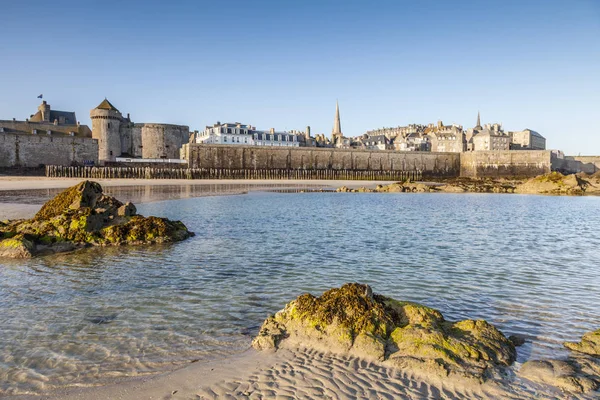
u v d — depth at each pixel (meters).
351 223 20.22
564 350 6.17
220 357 5.86
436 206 31.86
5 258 11.96
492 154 88.44
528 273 10.77
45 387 5.04
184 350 6.11
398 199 39.41
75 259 11.97
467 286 9.54
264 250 13.38
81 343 6.32
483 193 52.19
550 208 30.81
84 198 15.86
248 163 78.00
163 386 5.02
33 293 8.74
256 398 4.70
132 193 37.41
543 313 7.80
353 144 118.00
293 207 28.56
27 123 71.75
